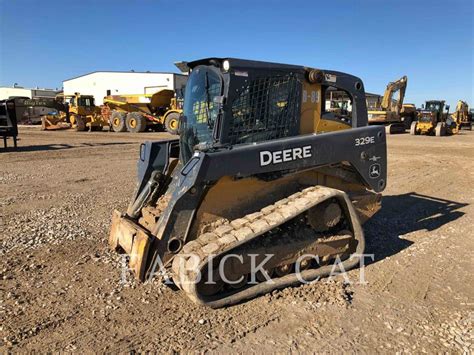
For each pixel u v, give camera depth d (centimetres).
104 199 757
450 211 695
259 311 354
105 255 478
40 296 377
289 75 443
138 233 385
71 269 438
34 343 305
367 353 295
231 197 397
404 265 458
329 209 421
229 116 407
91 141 2053
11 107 1605
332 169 458
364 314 350
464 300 377
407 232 579
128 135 2498
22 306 358
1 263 450
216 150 378
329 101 525
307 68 459
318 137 429
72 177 995
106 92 5494
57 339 311
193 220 382
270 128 436
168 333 320
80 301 370
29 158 1354
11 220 612
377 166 481
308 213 414
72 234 550
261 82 424
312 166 426
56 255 476
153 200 462
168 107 2852
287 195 434
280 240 396
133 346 303
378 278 423
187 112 469
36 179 965
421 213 682
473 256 487
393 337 316
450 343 308
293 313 351
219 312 353
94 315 346
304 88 458
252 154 383
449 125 2836
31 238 532
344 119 510
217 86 421
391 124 2802
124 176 1012
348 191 479
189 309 358
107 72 5434
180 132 484
